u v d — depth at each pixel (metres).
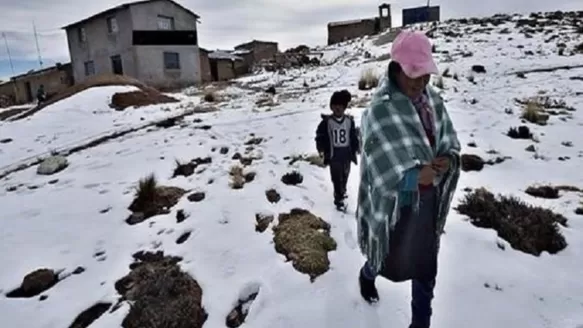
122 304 3.24
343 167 4.37
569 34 25.28
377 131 2.07
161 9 31.17
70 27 33.88
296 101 12.59
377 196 2.09
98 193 5.68
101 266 3.85
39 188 6.27
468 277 3.25
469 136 7.11
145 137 8.98
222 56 40.81
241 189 5.29
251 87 19.81
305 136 7.81
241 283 3.35
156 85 31.09
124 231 4.48
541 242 3.66
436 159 2.05
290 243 3.79
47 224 4.81
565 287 3.10
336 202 4.54
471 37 27.78
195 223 4.42
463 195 4.79
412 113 2.08
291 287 3.23
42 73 41.19
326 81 17.84
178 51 31.83
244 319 3.00
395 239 2.25
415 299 2.49
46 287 3.63
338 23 51.50
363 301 3.00
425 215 2.26
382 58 24.58
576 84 11.97
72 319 3.18
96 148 8.55
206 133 8.66
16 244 4.38
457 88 12.15
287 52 43.34
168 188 5.50
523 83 12.58
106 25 31.59
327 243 3.79
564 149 6.44
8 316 3.25
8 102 39.88
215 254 3.79
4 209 5.43
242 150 7.16
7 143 10.38
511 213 4.05
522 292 3.06
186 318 2.98
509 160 6.00
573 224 4.02
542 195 4.73
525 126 7.20
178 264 3.70
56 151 8.98
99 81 16.78
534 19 35.47
